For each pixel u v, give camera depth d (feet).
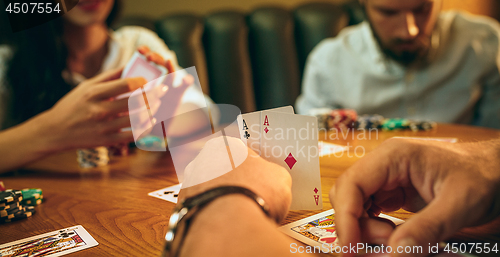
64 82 6.12
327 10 8.81
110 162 3.88
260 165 1.82
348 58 7.73
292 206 2.07
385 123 4.85
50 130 3.49
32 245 1.87
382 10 6.12
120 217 2.20
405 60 6.81
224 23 8.48
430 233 1.28
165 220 2.11
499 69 6.91
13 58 5.57
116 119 3.52
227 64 8.46
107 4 5.89
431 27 6.31
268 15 8.68
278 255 1.11
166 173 3.26
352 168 1.66
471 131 4.42
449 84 7.07
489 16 10.89
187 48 8.12
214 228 1.25
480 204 1.40
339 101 7.98
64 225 2.12
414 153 1.59
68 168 3.73
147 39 7.22
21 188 3.04
